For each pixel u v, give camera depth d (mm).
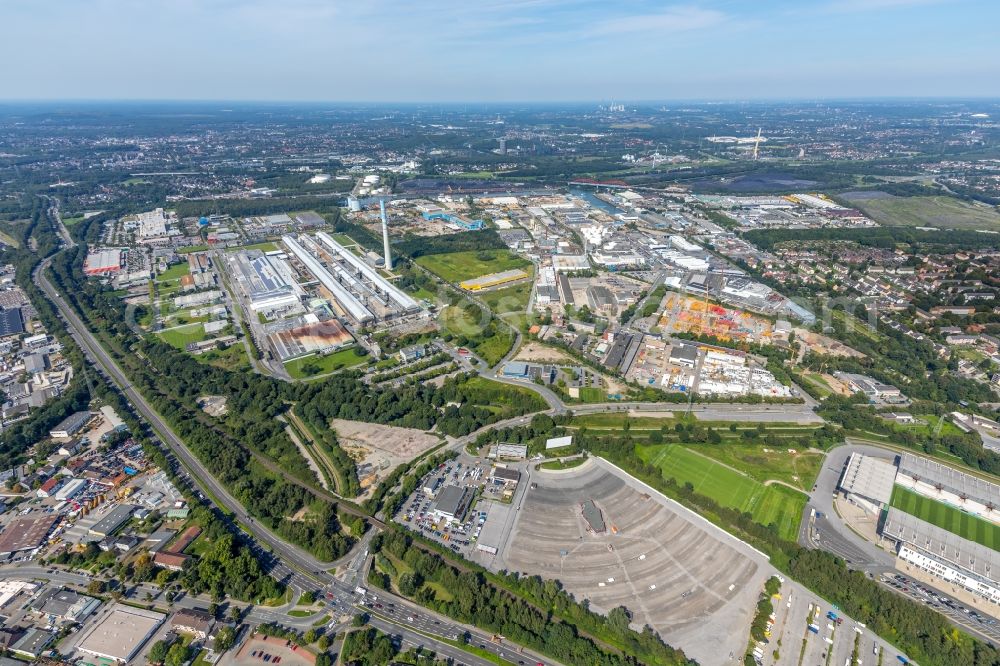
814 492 199000
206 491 199875
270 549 174125
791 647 142625
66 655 139375
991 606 155750
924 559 166375
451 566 167250
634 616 151625
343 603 155375
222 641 139750
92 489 198375
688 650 142000
